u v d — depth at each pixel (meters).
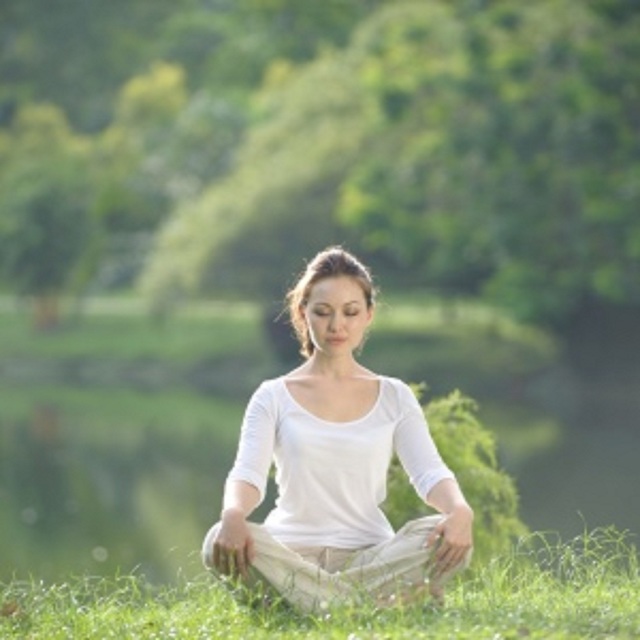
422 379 77.25
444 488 11.71
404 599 11.45
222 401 72.00
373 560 11.67
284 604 11.61
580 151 74.31
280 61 141.38
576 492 36.62
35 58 165.62
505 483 17.41
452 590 13.52
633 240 70.94
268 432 11.88
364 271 12.17
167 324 98.25
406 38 83.06
